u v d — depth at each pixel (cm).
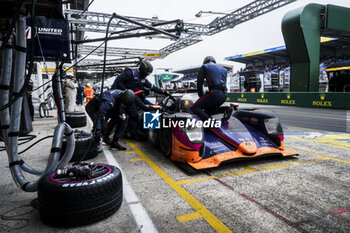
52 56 368
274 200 208
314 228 166
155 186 241
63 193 160
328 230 163
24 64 185
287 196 216
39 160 332
